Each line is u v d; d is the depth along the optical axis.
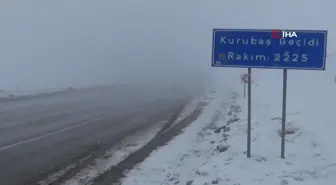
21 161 9.59
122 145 11.73
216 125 14.66
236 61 8.58
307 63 8.31
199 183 7.48
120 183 8.14
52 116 17.53
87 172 8.87
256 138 10.40
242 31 8.52
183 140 12.44
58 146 11.34
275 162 8.21
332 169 7.59
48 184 7.96
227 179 7.43
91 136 12.95
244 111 16.30
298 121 11.81
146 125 15.51
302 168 7.78
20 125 14.89
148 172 8.91
